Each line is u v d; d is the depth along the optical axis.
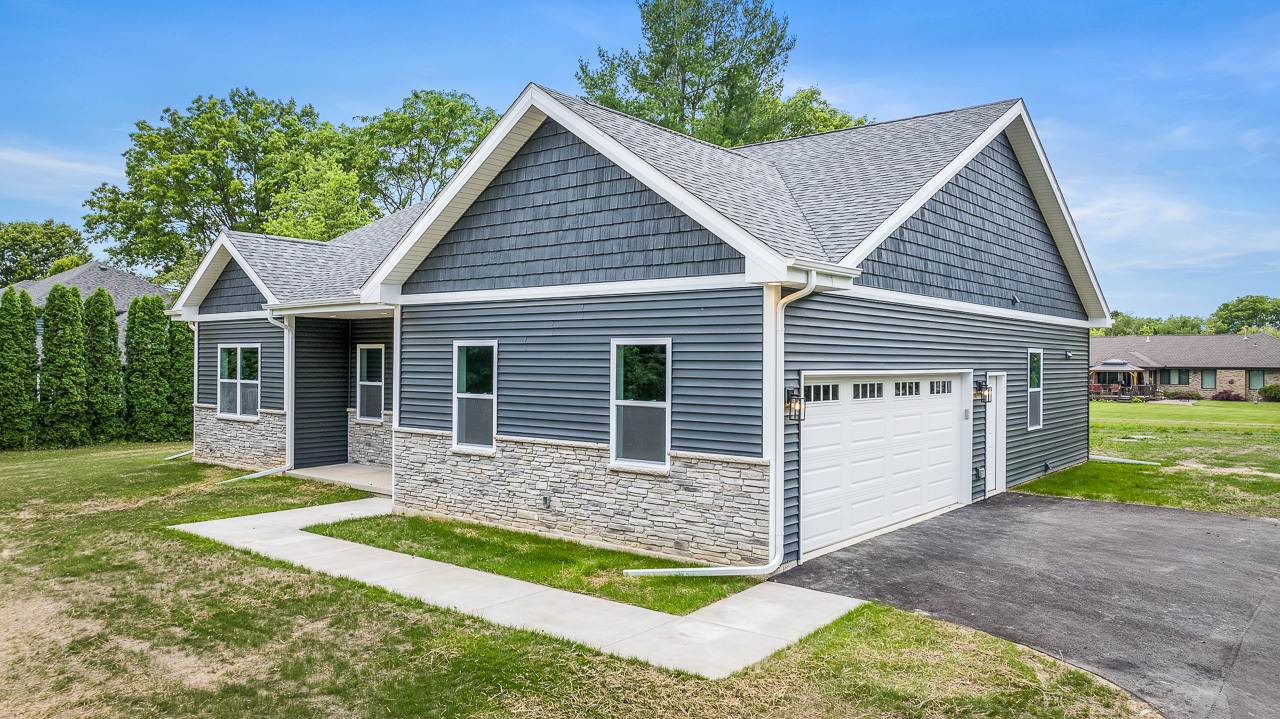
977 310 12.84
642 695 5.48
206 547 9.93
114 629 7.04
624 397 9.61
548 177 10.45
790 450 8.62
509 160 10.91
